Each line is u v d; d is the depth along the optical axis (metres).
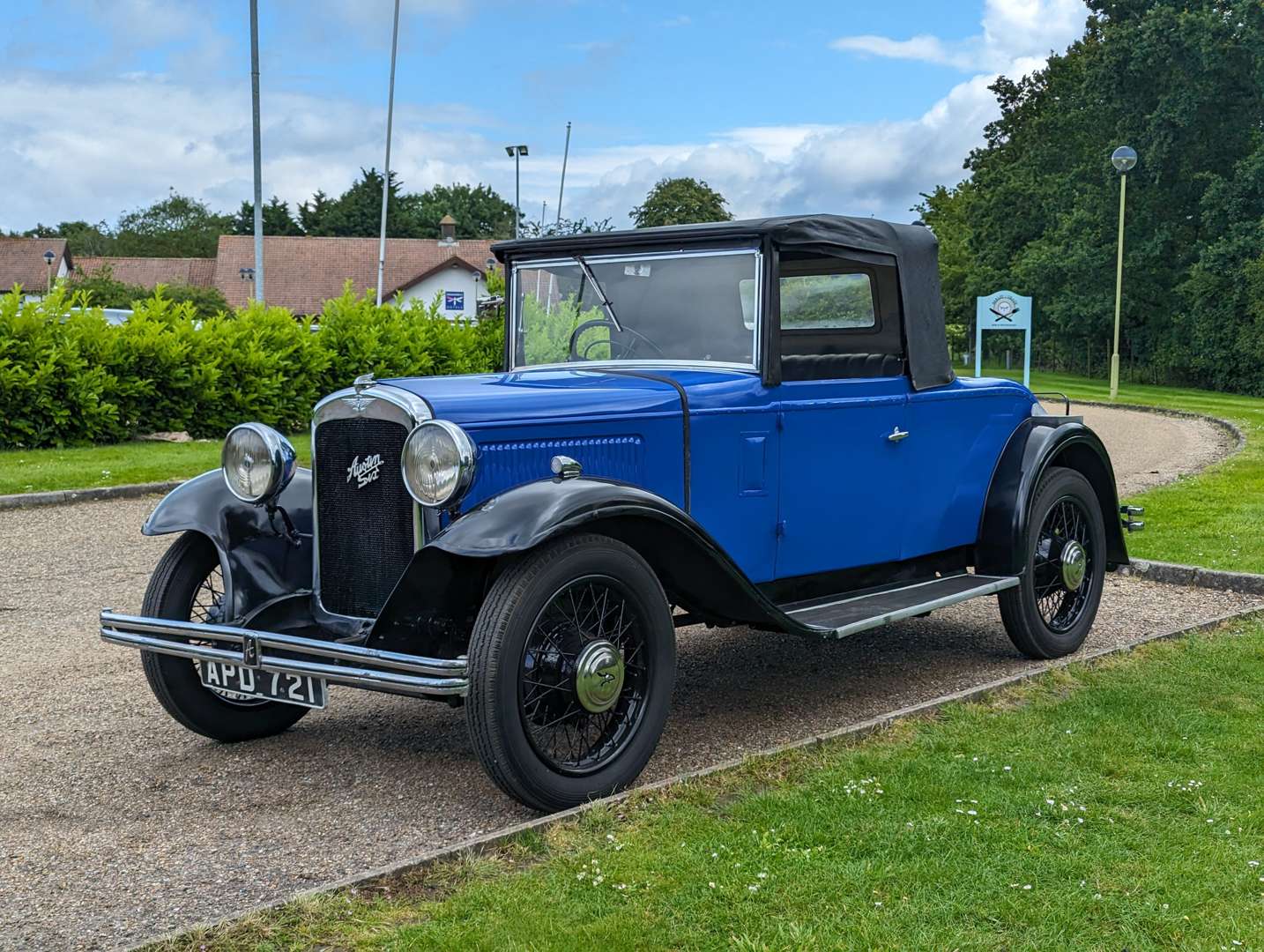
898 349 5.17
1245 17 36.03
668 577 4.15
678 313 4.76
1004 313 18.02
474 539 3.47
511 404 3.94
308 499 4.47
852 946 2.79
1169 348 41.75
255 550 4.27
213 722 4.42
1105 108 41.25
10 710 4.93
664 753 4.37
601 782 3.77
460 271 60.16
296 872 3.34
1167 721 4.47
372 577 4.06
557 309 5.12
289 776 4.17
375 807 3.86
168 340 14.36
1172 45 37.50
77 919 3.05
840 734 4.24
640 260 4.86
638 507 3.70
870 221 4.95
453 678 3.44
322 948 2.81
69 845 3.54
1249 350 36.19
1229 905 2.99
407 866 3.20
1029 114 52.03
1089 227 42.94
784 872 3.16
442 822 3.72
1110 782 3.85
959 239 63.69
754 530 4.57
